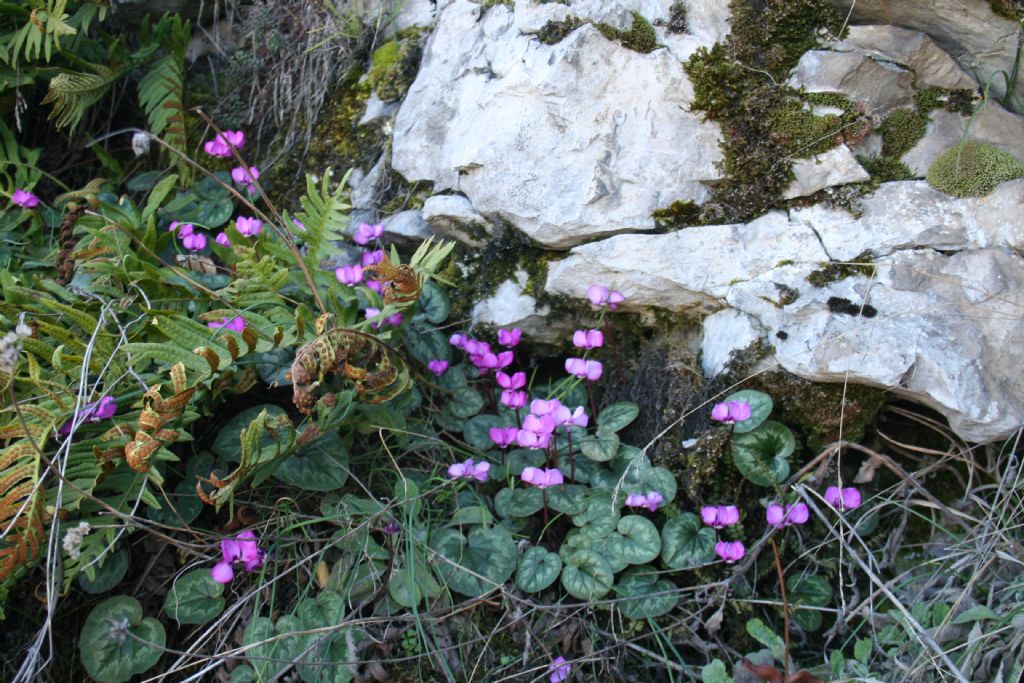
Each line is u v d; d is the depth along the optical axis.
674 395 2.61
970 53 2.53
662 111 2.56
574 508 2.46
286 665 2.22
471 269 2.86
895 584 2.46
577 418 2.39
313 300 2.66
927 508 2.56
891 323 2.33
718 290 2.49
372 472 2.56
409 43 3.06
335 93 3.18
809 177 2.48
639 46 2.59
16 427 2.16
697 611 2.36
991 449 2.48
